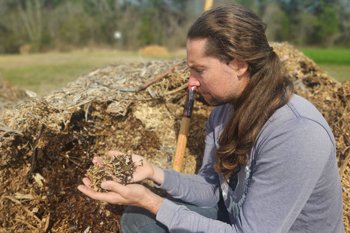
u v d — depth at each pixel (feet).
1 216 7.25
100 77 10.85
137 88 9.39
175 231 5.34
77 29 86.43
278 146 4.71
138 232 5.94
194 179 6.47
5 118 8.12
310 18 82.33
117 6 90.12
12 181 7.52
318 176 4.60
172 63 11.03
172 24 87.86
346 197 7.95
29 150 7.66
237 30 4.74
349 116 9.57
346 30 81.71
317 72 11.22
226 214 6.33
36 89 22.76
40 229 7.34
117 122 8.73
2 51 84.64
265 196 4.83
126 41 86.58
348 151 8.73
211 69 4.95
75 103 8.38
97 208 7.55
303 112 4.75
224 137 5.35
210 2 9.98
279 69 5.03
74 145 8.13
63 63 43.55
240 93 5.12
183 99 9.57
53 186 7.70
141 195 5.37
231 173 5.52
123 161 5.87
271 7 83.10
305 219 5.05
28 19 85.92
